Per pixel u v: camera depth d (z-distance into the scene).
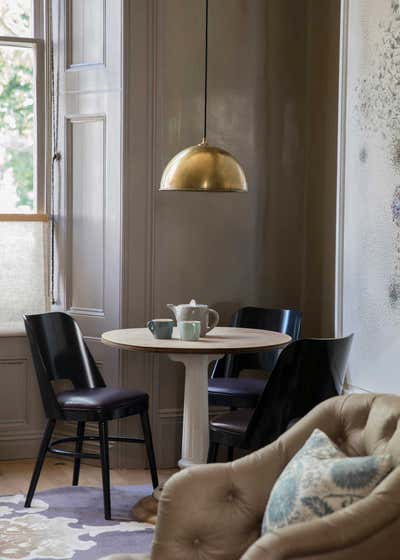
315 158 5.21
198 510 2.68
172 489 2.70
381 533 2.25
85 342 5.02
